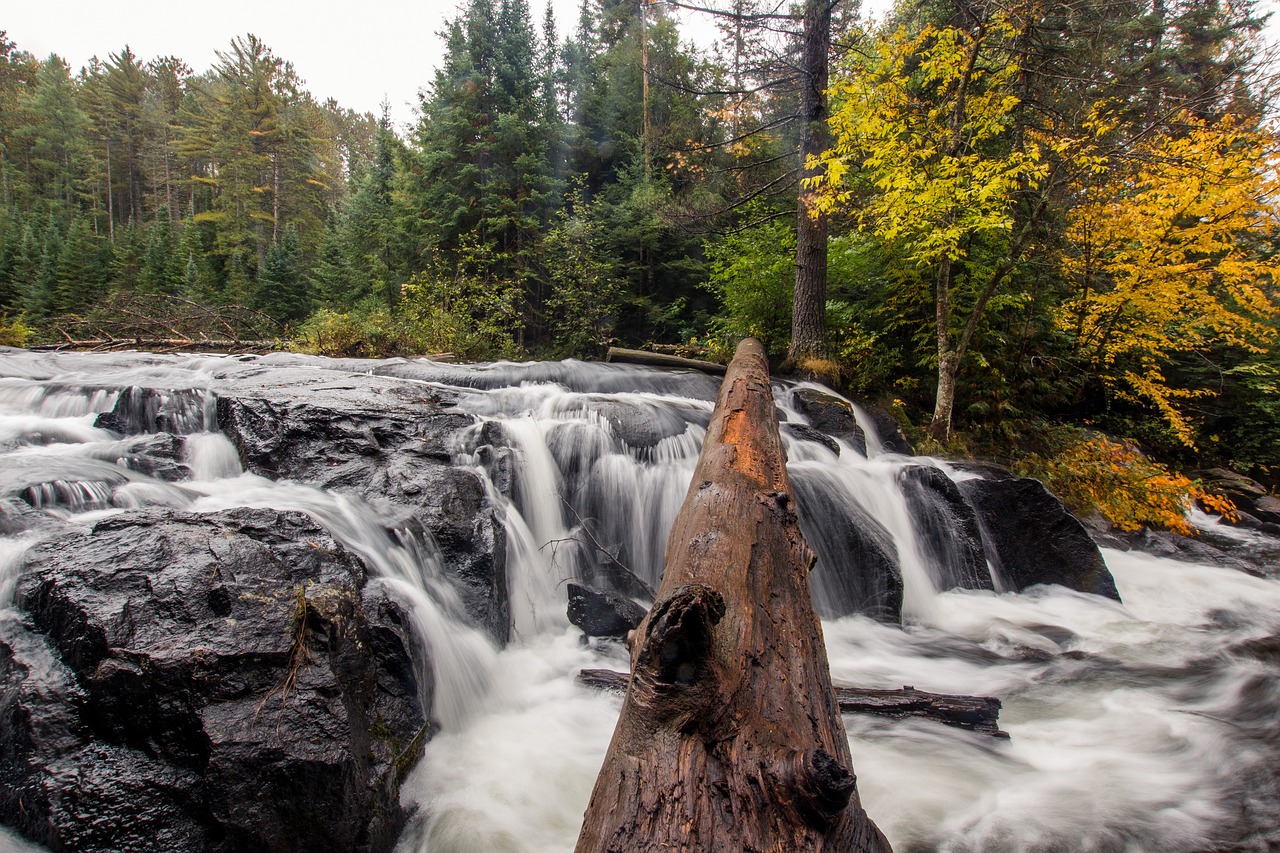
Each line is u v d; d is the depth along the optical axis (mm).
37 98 66875
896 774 3365
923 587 6207
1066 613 6020
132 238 44125
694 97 16750
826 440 7867
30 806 2324
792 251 12516
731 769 1636
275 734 2500
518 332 19984
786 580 2805
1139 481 8852
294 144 51406
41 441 5375
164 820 2324
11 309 35156
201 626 2713
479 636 4223
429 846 2850
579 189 20391
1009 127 9195
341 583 3277
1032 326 10414
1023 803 3146
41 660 2660
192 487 4457
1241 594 6539
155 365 8883
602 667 4379
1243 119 9102
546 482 5902
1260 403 11625
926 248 8836
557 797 3139
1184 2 15195
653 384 9766
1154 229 9766
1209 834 2902
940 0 10008
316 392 6047
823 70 10594
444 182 19625
